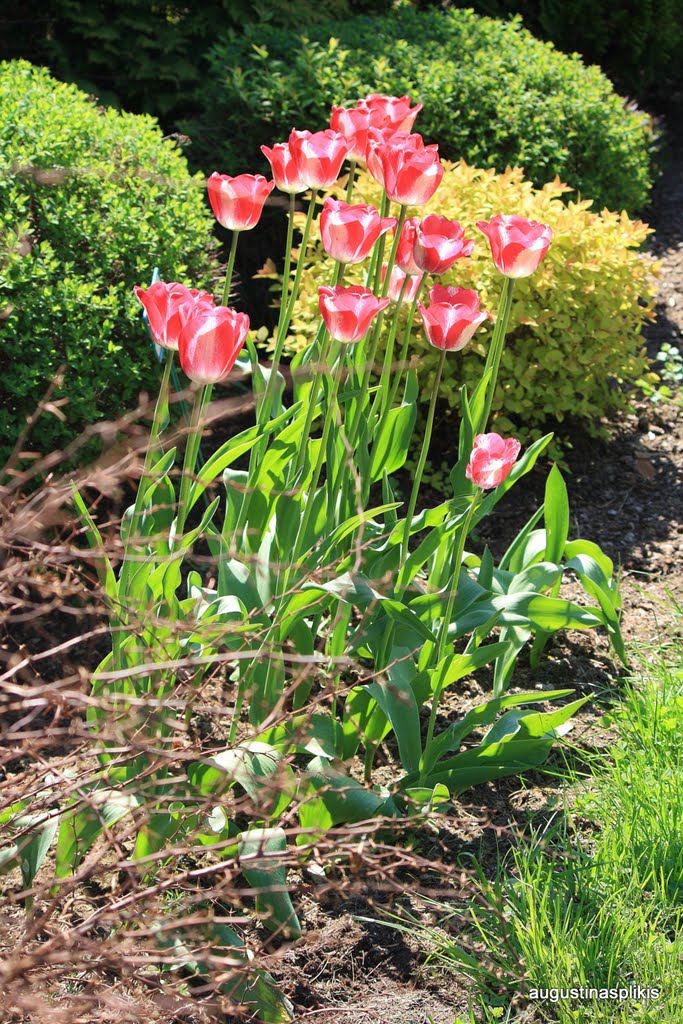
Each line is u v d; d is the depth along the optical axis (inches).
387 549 102.0
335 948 88.7
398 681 101.1
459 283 161.5
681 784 98.9
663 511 167.3
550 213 173.5
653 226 294.4
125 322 145.7
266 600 96.3
